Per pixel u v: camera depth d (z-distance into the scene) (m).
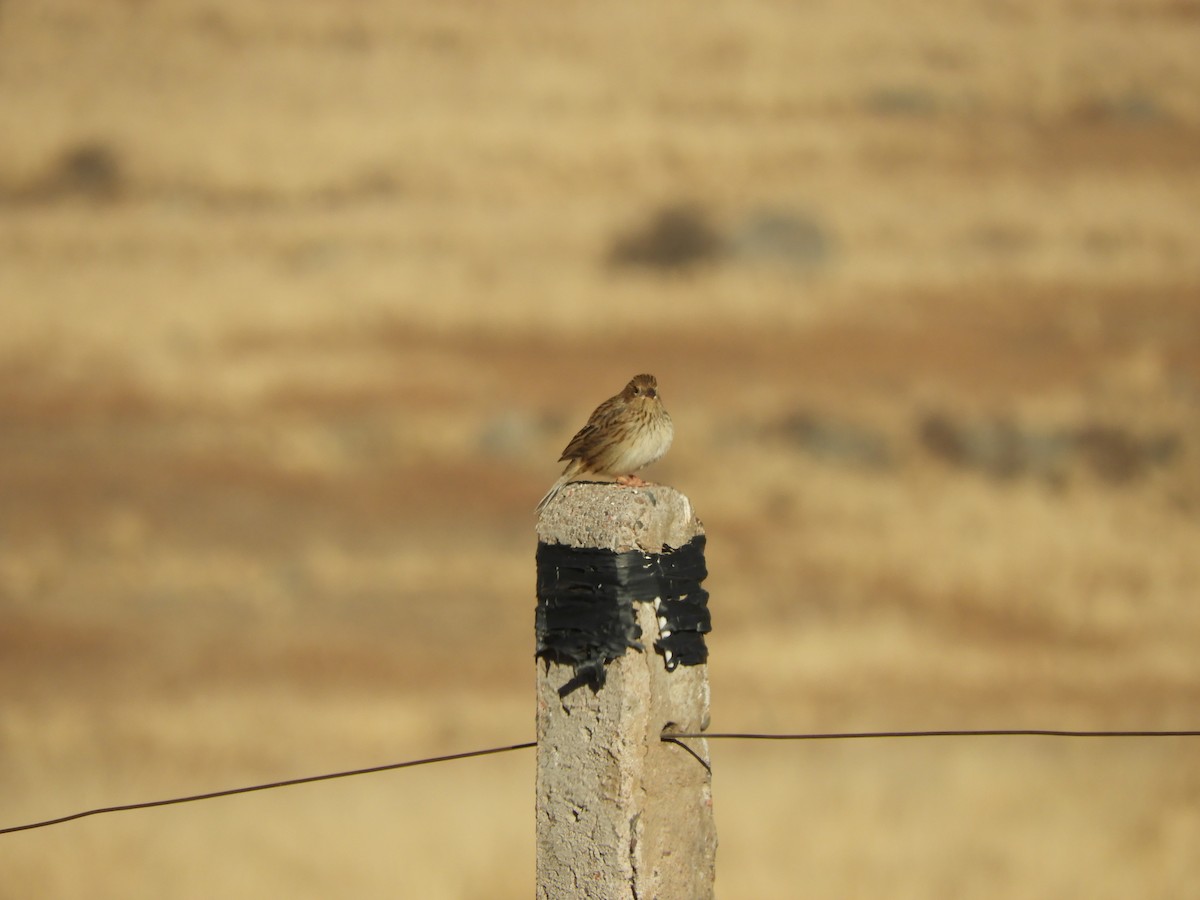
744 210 51.88
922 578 25.16
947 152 59.62
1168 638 22.61
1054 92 65.94
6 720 18.97
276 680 21.52
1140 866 12.47
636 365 40.06
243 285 46.22
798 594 24.80
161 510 29.94
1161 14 75.00
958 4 75.25
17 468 32.12
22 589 25.48
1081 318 42.31
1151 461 30.84
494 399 37.34
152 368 38.97
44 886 12.54
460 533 29.45
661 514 5.63
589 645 5.54
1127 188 54.97
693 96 66.94
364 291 45.47
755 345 40.97
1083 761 15.65
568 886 5.58
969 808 13.96
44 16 73.75
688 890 5.63
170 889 12.40
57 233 52.75
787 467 31.00
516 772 16.84
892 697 19.91
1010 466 31.30
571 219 52.69
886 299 44.31
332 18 75.31
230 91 67.50
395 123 63.03
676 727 5.66
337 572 26.67
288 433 34.50
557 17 75.62
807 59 70.19
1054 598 23.98
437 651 23.02
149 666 22.16
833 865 12.47
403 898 12.02
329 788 16.05
